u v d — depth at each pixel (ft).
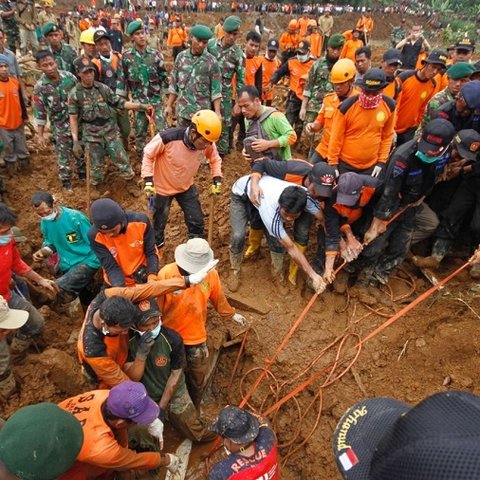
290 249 13.62
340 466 5.55
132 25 20.97
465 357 13.26
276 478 9.23
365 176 13.33
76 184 22.81
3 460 6.06
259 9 115.75
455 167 13.88
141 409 8.21
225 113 23.86
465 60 19.36
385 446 4.71
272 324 15.30
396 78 19.10
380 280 15.69
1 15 35.94
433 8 130.82
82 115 19.54
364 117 14.69
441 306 14.93
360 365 14.05
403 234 14.46
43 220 14.69
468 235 16.63
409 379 13.43
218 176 15.83
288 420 13.61
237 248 15.51
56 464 6.18
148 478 11.88
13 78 21.76
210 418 14.15
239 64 23.18
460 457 3.83
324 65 22.43
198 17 105.09
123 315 8.99
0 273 12.19
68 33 51.21
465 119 14.08
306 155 27.20
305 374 14.20
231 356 15.39
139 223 12.02
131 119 29.99
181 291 11.48
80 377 13.42
